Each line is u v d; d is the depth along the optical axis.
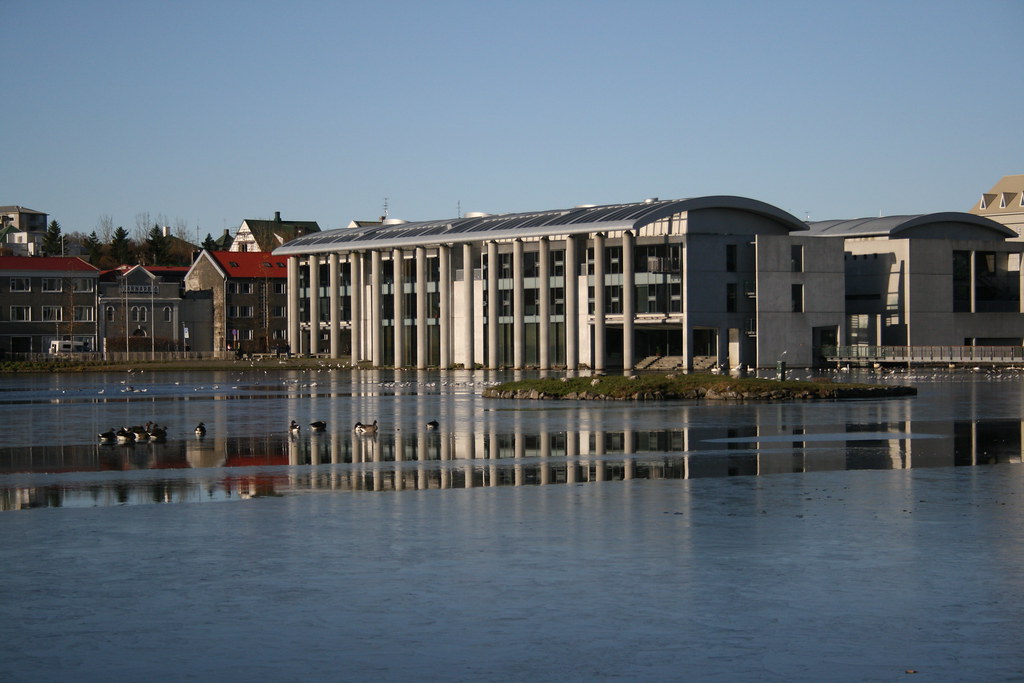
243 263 188.38
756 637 17.19
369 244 149.38
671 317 120.38
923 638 17.09
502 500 28.62
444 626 17.84
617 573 20.86
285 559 22.09
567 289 127.06
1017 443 40.78
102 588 20.05
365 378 113.69
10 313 166.38
